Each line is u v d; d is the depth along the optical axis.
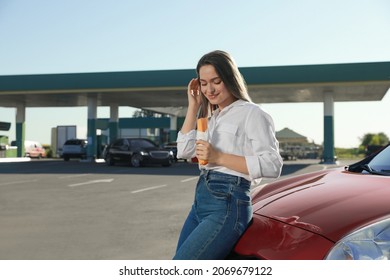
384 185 2.13
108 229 5.91
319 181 2.49
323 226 1.83
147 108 35.28
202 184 2.04
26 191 10.30
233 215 1.93
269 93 26.59
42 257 4.52
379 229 1.69
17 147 33.50
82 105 34.09
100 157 33.34
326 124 25.92
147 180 13.04
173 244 5.02
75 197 9.22
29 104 33.69
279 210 2.11
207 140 2.02
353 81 22.38
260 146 1.92
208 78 2.05
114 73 25.59
